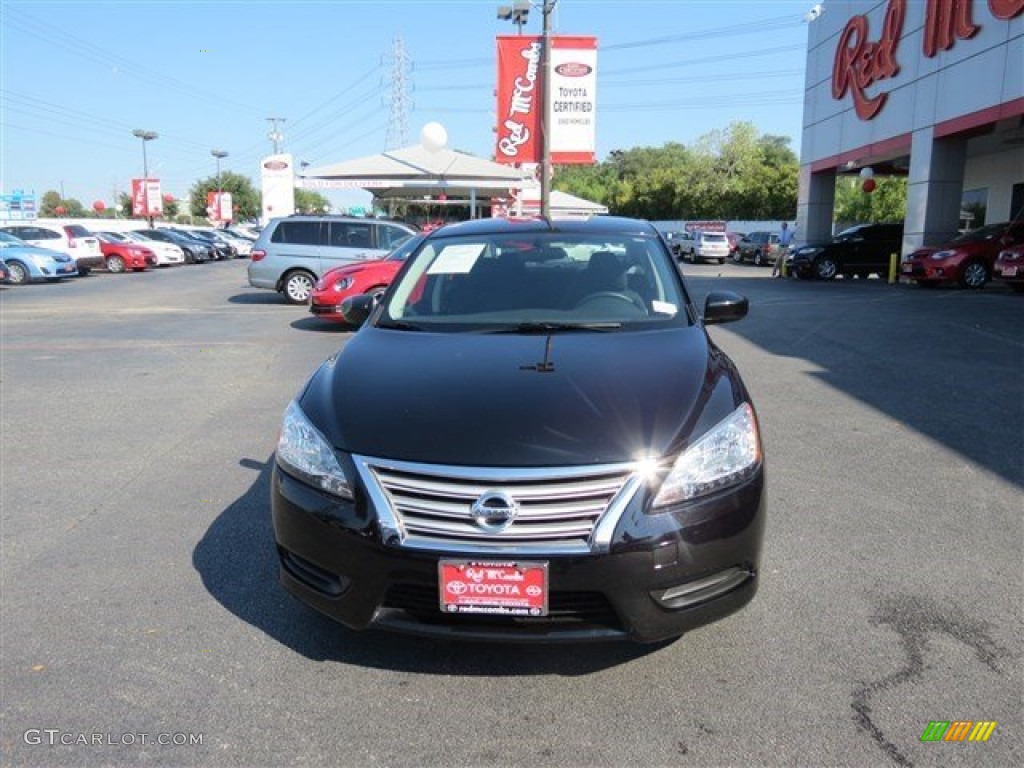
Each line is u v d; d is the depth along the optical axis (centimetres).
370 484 279
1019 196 2405
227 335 1196
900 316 1306
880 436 600
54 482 523
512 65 2492
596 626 273
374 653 316
